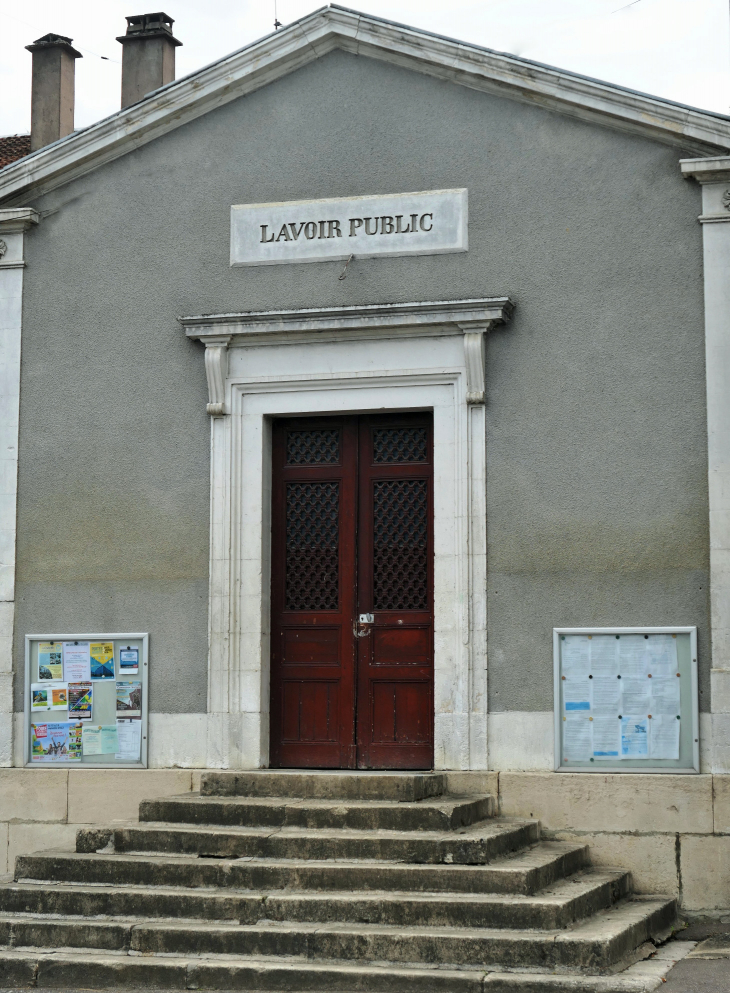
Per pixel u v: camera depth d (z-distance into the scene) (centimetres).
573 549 902
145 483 995
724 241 892
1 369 1032
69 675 991
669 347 898
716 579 870
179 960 721
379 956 707
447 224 950
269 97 998
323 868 765
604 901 792
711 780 855
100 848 829
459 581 920
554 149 934
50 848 895
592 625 894
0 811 980
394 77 971
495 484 922
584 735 887
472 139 952
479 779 895
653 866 859
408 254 955
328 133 983
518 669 904
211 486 976
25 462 1021
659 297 903
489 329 928
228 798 868
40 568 1008
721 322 888
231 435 977
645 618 884
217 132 1006
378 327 944
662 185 910
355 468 980
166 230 1010
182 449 990
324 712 966
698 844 852
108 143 1016
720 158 887
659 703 877
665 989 664
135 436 1000
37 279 1034
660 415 895
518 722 899
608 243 917
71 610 998
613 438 903
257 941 722
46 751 986
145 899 766
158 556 985
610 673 888
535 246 931
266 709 964
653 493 891
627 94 903
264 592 970
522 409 922
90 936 749
